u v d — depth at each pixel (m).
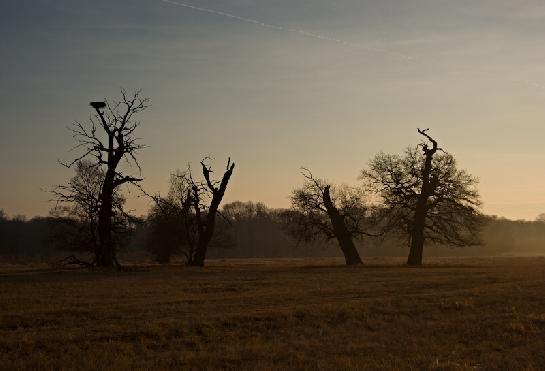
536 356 18.66
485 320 24.73
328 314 25.33
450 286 37.12
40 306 27.11
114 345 19.16
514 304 28.83
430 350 19.36
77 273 49.91
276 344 19.98
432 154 66.31
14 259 98.75
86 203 56.69
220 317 23.91
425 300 29.94
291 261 90.31
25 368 16.22
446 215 66.31
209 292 33.91
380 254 141.38
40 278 43.94
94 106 54.62
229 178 66.88
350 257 68.94
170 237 78.44
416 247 67.12
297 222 69.94
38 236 138.88
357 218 70.12
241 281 41.19
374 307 27.42
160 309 26.28
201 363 17.16
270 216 157.75
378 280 41.53
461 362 17.56
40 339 19.61
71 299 29.91
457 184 65.69
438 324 23.97
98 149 54.88
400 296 31.53
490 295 31.84
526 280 40.69
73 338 19.97
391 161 67.50
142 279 43.25
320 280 41.78
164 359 17.62
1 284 38.50
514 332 22.47
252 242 153.62
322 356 18.27
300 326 23.23
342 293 33.16
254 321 23.64
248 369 16.42
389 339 21.08
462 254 140.62
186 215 70.38
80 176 57.38
